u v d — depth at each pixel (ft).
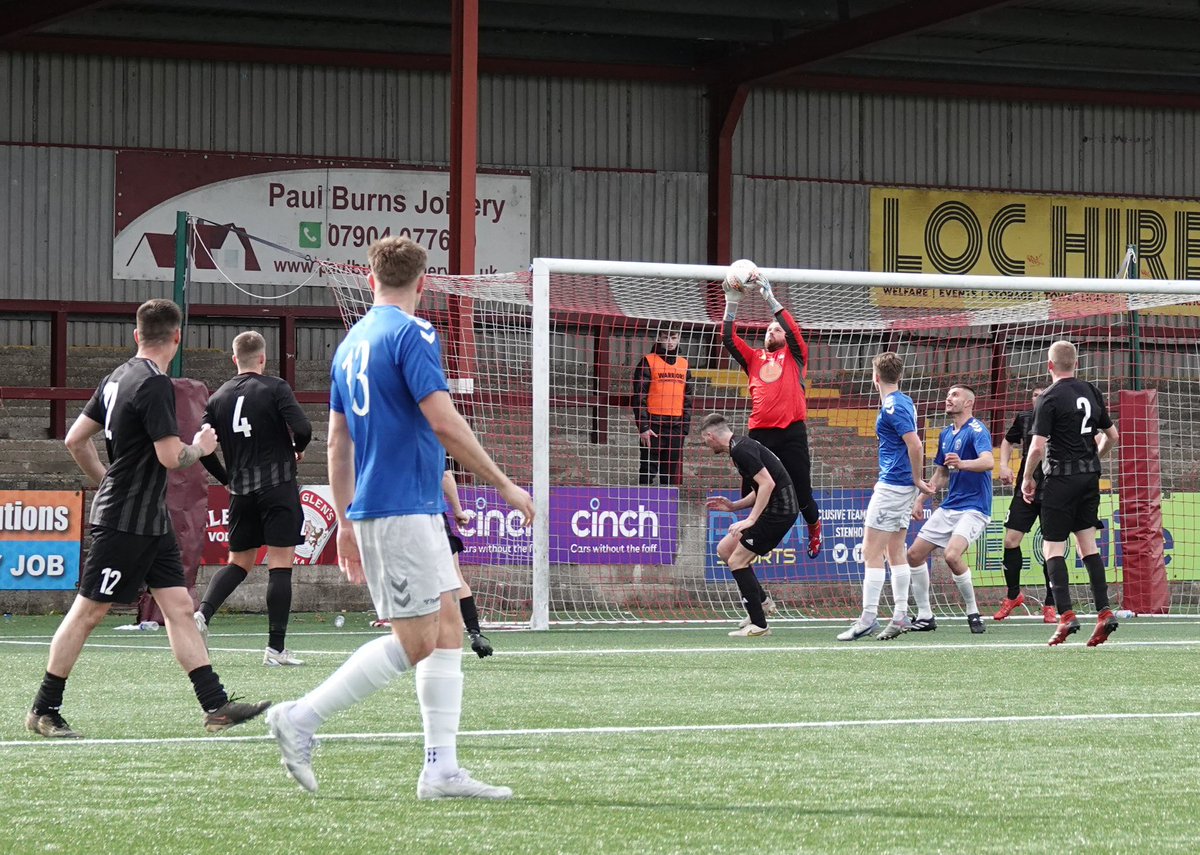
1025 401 93.81
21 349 114.32
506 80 125.80
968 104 134.72
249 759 25.66
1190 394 111.14
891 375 55.77
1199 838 19.16
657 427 80.23
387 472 21.17
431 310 80.74
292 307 118.01
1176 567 79.66
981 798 22.02
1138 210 136.36
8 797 21.86
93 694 36.35
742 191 129.90
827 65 130.41
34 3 106.93
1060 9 120.67
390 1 116.37
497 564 71.41
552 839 18.84
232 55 118.83
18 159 115.85
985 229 133.69
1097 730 29.99
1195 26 124.98
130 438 29.04
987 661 46.42
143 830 19.36
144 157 117.50
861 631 55.67
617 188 127.85
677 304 89.92
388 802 21.45
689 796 22.08
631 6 114.83
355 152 122.21
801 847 18.43
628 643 55.01
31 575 72.28
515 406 85.35
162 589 29.50
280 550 45.85
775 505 56.90
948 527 61.21
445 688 21.76
